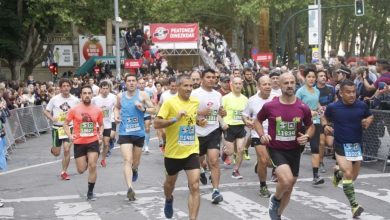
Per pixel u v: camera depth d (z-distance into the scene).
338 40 56.84
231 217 7.72
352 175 7.97
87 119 9.26
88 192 9.11
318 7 29.39
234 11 47.19
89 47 44.91
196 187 6.95
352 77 13.27
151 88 18.53
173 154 7.04
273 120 6.91
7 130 15.73
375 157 11.63
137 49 33.78
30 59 35.22
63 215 8.13
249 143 11.68
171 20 45.88
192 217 6.89
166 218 7.75
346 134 7.80
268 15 58.03
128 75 9.37
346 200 8.65
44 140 18.97
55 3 32.38
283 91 6.91
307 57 55.50
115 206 8.59
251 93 12.77
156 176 11.04
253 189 9.62
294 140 6.93
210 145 8.73
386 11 60.38
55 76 34.41
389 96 11.95
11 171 12.38
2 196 9.63
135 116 9.36
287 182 6.68
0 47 31.38
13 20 31.95
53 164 13.24
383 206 8.23
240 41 57.25
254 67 33.22
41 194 9.69
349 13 54.47
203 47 38.44
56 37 44.41
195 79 10.86
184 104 7.11
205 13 48.94
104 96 12.41
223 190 9.56
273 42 50.12
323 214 7.81
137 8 36.84
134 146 9.50
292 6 44.97
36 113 20.91
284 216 7.71
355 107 7.83
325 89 11.12
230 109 10.56
